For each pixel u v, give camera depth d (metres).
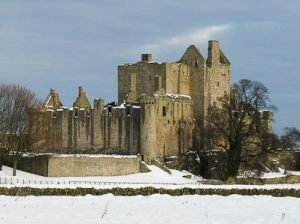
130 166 181.12
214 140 189.25
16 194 100.19
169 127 198.12
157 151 194.00
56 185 107.56
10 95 184.62
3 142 176.62
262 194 108.19
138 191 105.06
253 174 177.50
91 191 103.19
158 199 96.31
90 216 76.44
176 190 106.69
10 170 173.88
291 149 198.50
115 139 197.75
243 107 181.50
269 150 177.62
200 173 190.00
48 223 71.31
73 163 172.50
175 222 73.75
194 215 79.44
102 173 176.25
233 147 175.88
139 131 192.38
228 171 175.25
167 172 185.38
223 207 87.75
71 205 86.25
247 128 181.75
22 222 71.38
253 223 73.69
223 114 184.12
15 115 181.25
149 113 190.62
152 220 74.75
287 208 87.38
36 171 172.00
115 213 79.50
